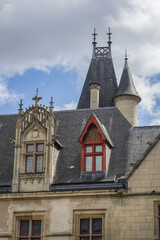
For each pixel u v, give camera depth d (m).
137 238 29.28
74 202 30.89
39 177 32.03
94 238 30.17
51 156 32.59
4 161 35.09
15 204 31.67
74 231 30.38
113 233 29.72
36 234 31.08
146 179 30.23
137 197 30.06
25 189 31.97
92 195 30.69
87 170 32.47
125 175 30.62
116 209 30.14
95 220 30.58
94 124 33.25
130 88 49.41
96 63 62.25
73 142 35.22
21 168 32.75
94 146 32.84
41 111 34.22
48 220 30.89
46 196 31.22
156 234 29.09
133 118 48.25
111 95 58.28
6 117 39.16
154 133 34.53
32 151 33.25
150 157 30.58
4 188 32.47
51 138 32.97
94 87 47.00
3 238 31.08
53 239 30.42
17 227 31.33
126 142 34.25
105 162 32.25
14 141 33.50
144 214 29.62
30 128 33.62
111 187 30.77
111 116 36.59
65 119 37.41
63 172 32.94
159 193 29.73
